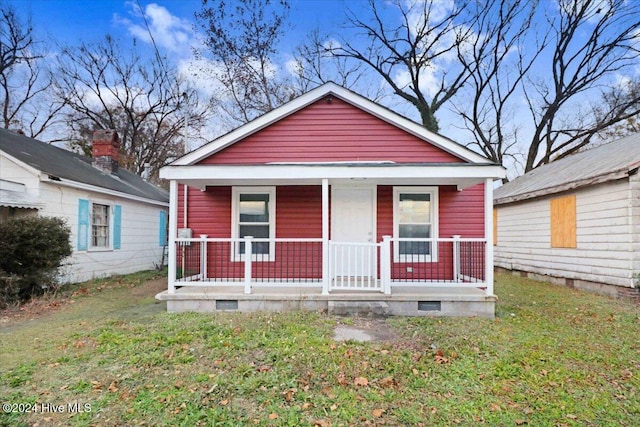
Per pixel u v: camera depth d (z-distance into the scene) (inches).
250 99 844.0
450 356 174.4
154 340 193.2
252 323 225.1
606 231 339.0
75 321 239.3
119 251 488.4
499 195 562.6
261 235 340.2
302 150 340.2
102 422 119.1
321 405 130.0
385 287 259.4
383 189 335.3
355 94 334.0
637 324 234.4
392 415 124.3
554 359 171.9
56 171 386.6
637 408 129.0
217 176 266.7
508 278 466.6
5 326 229.8
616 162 345.1
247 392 137.8
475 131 968.3
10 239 294.5
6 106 909.2
